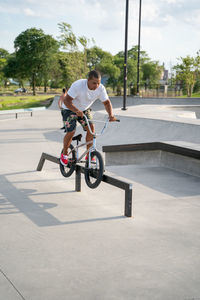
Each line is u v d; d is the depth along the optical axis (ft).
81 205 14.21
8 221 12.01
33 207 13.75
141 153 25.53
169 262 8.96
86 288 7.54
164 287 7.63
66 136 14.97
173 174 20.89
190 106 65.41
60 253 9.40
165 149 22.27
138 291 7.45
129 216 12.74
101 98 13.75
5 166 23.03
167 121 36.70
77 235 10.80
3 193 15.81
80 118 14.21
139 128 39.17
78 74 91.20
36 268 8.46
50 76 220.23
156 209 13.83
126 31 60.75
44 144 35.91
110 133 41.11
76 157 15.92
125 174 20.79
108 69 228.02
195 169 20.42
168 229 11.53
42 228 11.37
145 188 17.29
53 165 23.65
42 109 98.99
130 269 8.50
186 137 32.83
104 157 31.19
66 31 85.71
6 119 66.44
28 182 18.19
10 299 7.06
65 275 8.13
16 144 35.45
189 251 9.72
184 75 141.59
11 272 8.23
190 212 13.48
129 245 10.07
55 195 15.69
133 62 239.71
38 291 7.38
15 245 9.92
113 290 7.48
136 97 100.73
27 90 252.62
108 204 14.46
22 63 212.23
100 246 9.95
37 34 208.44
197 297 7.24
